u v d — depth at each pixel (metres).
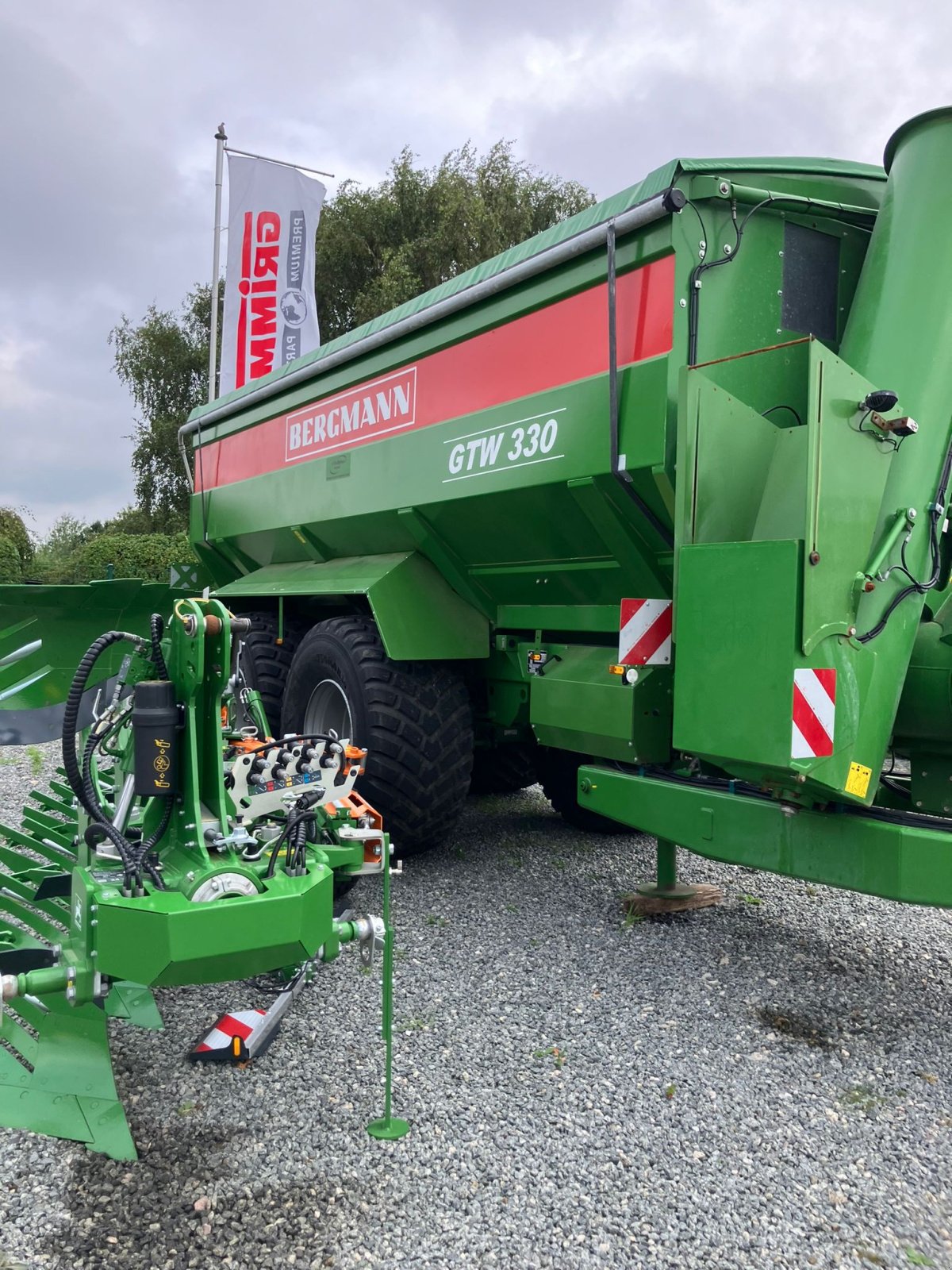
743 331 3.34
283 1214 2.15
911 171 3.18
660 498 3.29
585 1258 2.04
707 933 3.93
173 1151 2.38
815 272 3.52
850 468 2.73
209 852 2.58
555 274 3.66
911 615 2.95
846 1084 2.77
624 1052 2.93
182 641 2.68
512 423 3.87
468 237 21.17
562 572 4.09
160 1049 2.91
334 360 5.09
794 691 2.65
